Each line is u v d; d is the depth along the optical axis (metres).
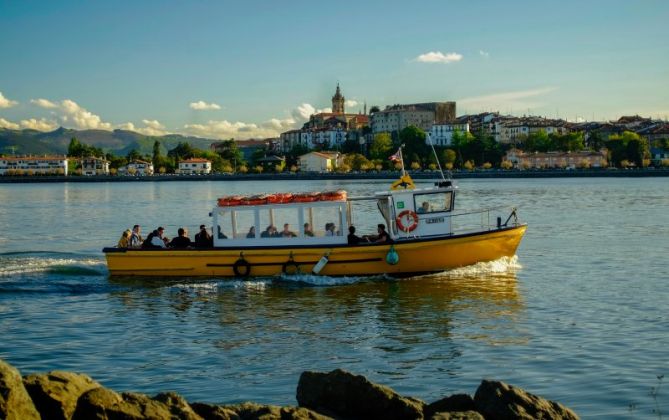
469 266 33.59
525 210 80.88
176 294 30.53
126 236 35.09
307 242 32.84
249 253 33.00
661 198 103.38
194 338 23.64
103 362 20.94
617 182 176.88
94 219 78.00
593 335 23.25
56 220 76.69
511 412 14.04
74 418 12.83
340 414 14.65
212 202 112.69
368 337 23.47
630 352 21.25
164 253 33.56
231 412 14.07
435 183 34.41
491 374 19.48
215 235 33.50
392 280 32.66
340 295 29.89
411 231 33.28
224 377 19.52
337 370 15.13
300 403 15.08
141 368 20.34
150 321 26.03
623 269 36.81
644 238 51.47
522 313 26.52
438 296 29.36
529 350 21.62
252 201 33.06
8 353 21.81
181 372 19.98
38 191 173.50
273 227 33.03
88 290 31.41
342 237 32.81
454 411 14.32
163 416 13.11
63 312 27.47
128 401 13.27
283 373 19.83
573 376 19.19
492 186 157.62
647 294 29.92
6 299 29.66
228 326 25.20
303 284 32.12
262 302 28.88
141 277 33.84
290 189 163.50
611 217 70.69
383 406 14.55
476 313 26.56
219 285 32.03
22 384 12.47
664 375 19.11
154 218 79.12
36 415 12.40
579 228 59.62
